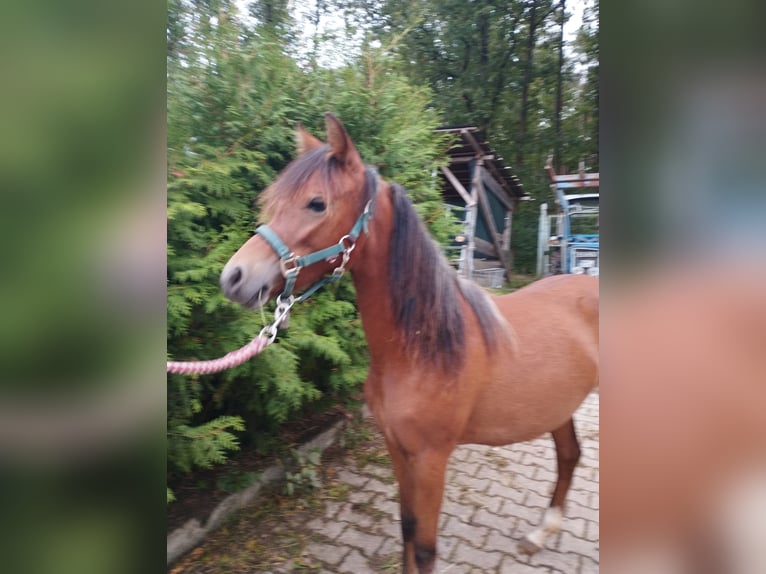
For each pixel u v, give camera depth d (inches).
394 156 108.3
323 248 53.6
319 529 87.0
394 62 114.0
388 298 57.4
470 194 174.4
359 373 103.9
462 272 150.4
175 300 70.9
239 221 84.5
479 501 95.9
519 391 62.7
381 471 107.6
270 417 101.3
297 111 94.3
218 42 85.0
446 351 57.1
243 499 91.9
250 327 80.7
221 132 87.0
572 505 94.3
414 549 65.9
